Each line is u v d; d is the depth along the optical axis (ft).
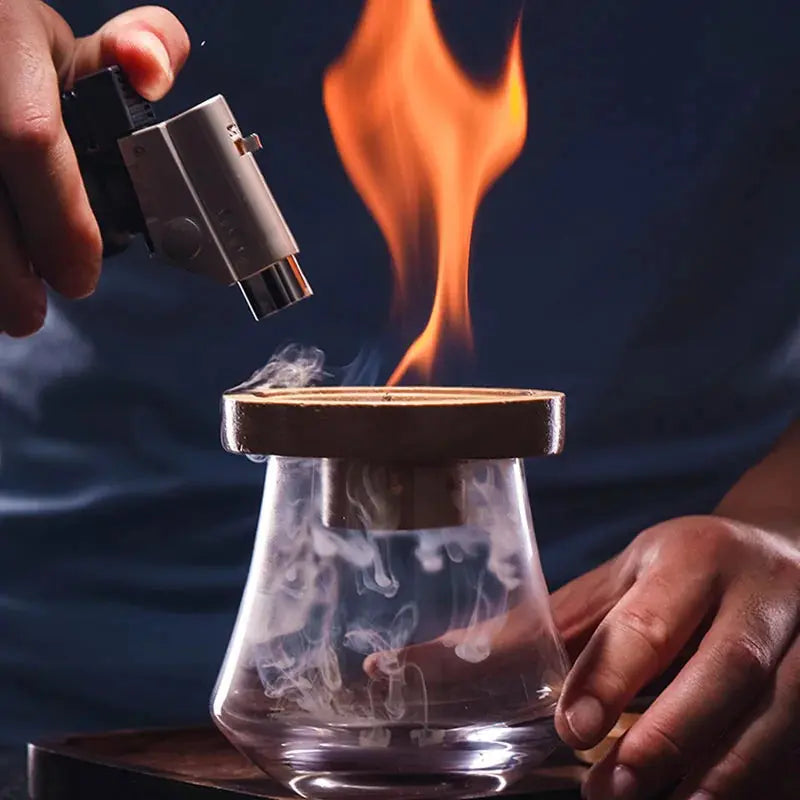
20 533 3.35
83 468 3.34
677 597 2.29
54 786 2.29
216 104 2.34
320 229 3.27
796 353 3.36
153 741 2.39
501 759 2.12
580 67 3.29
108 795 2.25
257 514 3.26
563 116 3.30
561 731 2.15
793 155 3.33
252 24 3.25
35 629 3.31
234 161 2.34
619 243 3.33
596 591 2.50
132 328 3.29
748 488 2.94
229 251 2.35
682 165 3.32
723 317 3.36
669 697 2.21
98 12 3.30
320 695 2.11
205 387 3.30
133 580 3.30
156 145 2.34
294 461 2.14
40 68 2.32
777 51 3.29
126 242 2.40
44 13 2.50
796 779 2.22
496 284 3.32
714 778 2.19
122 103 2.35
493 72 3.25
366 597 2.11
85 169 2.36
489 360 3.33
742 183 3.32
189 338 3.29
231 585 3.26
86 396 3.32
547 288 3.32
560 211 3.32
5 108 2.29
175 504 3.28
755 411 3.38
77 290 2.38
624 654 2.21
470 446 2.09
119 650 3.26
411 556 2.11
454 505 2.11
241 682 2.15
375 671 2.10
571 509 3.30
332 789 2.12
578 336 3.34
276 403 2.10
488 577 2.12
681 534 2.39
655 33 3.28
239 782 2.23
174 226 2.35
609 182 3.31
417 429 2.08
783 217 3.34
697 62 3.29
